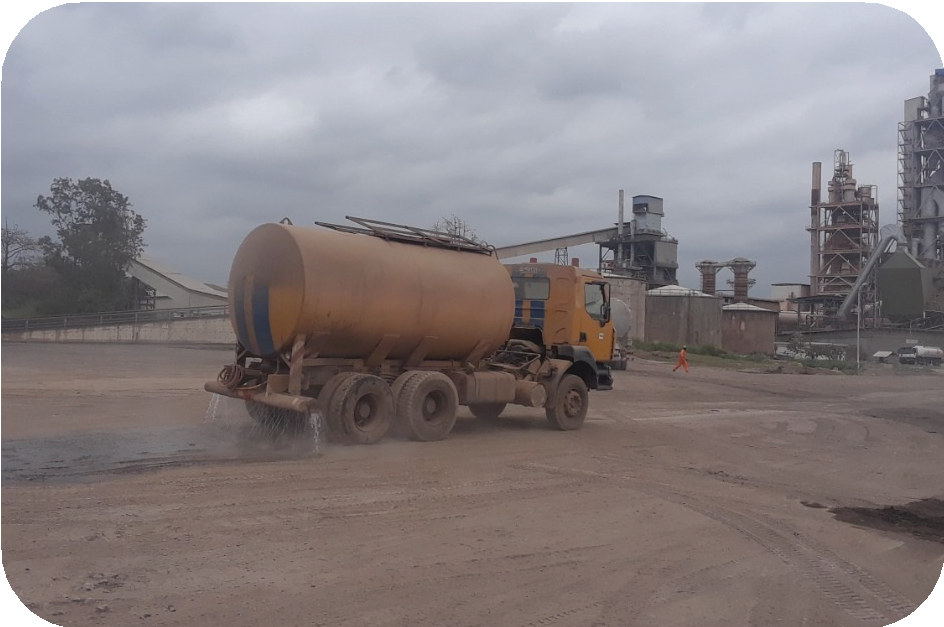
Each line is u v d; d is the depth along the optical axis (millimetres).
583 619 5652
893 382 32906
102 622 5062
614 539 7727
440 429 12906
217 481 8977
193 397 16891
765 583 6691
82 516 7285
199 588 5758
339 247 11859
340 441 11758
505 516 8336
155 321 24703
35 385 16500
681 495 9906
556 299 15609
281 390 11672
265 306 11680
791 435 16844
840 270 54938
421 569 6492
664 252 63375
